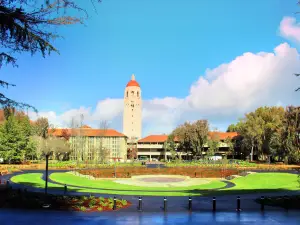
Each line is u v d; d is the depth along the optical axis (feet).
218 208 74.43
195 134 331.57
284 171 201.87
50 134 311.68
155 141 440.45
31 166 229.45
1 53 38.63
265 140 308.40
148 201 85.35
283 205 77.56
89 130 407.23
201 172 209.15
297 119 252.62
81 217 59.06
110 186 130.62
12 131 252.21
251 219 60.13
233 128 515.91
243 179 164.96
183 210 71.00
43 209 66.03
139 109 533.96
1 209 65.72
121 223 55.01
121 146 399.44
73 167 234.79
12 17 33.78
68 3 34.47
